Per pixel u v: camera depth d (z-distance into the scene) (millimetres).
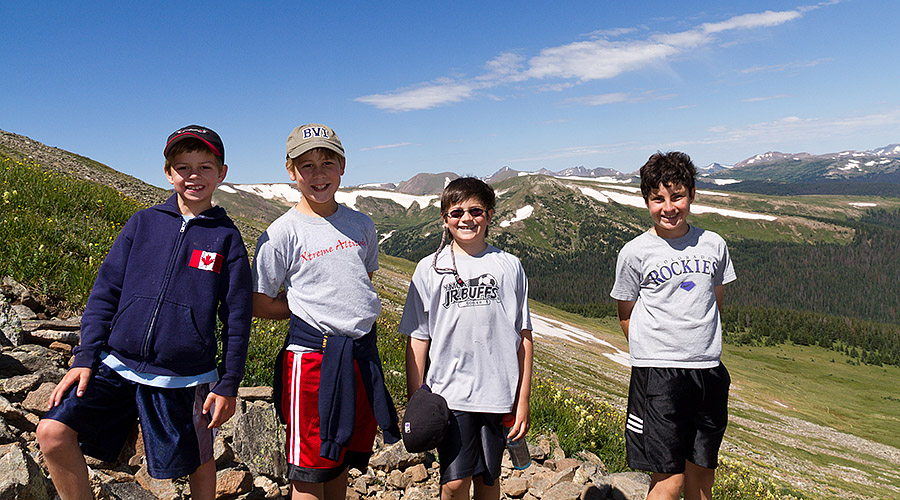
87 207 9492
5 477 2604
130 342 2701
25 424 3527
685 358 3887
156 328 2725
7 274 5234
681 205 3996
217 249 2928
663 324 3971
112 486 3234
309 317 3184
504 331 3465
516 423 3496
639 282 4203
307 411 3109
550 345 94375
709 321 3959
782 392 136500
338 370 3109
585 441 6605
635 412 4051
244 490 3801
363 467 3436
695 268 3979
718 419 3949
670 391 3873
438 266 3559
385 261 120812
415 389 3572
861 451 81875
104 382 2676
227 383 2844
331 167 3256
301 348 3166
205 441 2953
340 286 3217
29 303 5020
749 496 6863
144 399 2729
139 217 2947
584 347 106688
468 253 3625
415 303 3609
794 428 89938
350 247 3312
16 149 36094
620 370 87562
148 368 2727
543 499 4805
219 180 3104
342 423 3094
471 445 3371
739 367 165250
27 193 8281
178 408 2781
